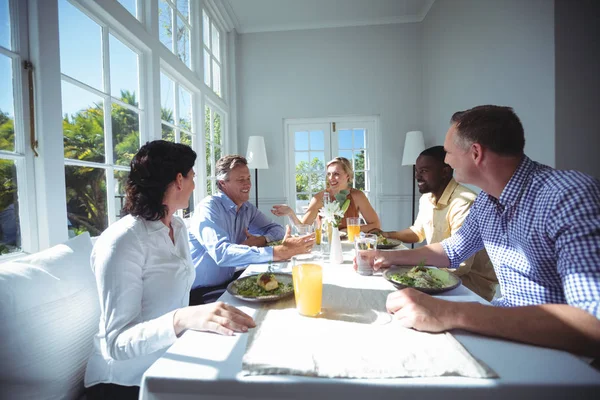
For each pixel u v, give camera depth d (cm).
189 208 293
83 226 158
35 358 76
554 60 193
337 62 422
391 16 410
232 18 403
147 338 71
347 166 251
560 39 193
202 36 320
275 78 429
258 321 72
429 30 386
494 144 81
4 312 74
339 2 376
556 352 56
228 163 167
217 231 137
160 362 55
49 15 129
